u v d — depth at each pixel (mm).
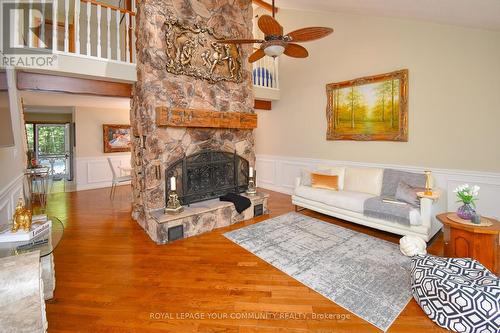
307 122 5508
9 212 2957
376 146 4434
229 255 2994
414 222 3066
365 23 4395
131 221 4211
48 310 2029
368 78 4375
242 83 4535
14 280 1396
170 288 2342
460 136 3564
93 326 1865
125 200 5570
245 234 3611
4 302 1361
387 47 4164
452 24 3449
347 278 2480
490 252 2361
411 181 3670
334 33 4844
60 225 2354
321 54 5102
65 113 8578
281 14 5770
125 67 3834
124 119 7320
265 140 6570
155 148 3627
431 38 3717
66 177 8508
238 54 4441
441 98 3684
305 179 4637
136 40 3996
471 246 2432
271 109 6301
